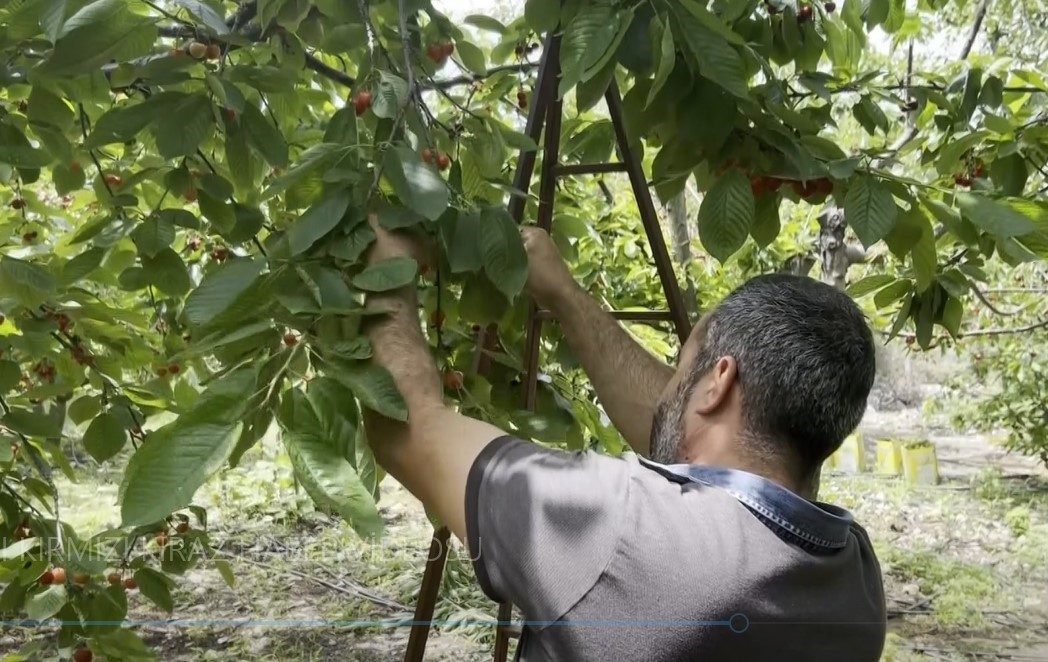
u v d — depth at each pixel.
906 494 8.34
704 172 1.83
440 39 1.91
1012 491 8.64
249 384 1.01
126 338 2.30
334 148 1.28
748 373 1.08
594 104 1.49
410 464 1.12
